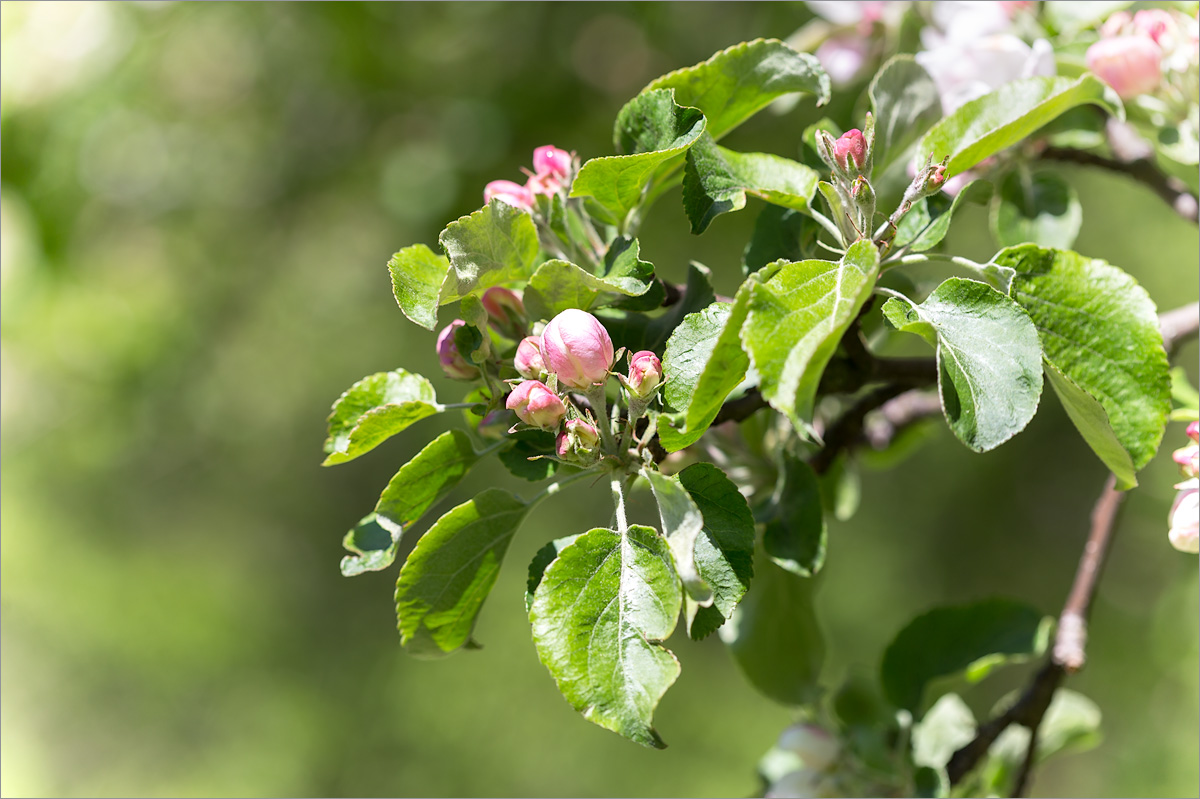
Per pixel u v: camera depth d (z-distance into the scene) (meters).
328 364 2.59
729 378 0.56
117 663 2.71
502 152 1.50
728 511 0.58
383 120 1.65
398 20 1.52
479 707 2.34
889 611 2.24
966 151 0.60
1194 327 0.68
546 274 0.59
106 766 2.58
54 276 1.79
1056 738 0.75
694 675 2.25
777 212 0.62
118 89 1.64
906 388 0.68
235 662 2.64
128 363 2.24
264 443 2.76
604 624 0.56
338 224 2.16
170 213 1.89
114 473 2.89
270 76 1.71
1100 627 1.93
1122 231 1.95
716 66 0.61
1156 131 0.68
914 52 0.75
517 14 1.52
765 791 0.75
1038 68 0.66
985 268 0.59
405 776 2.34
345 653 2.60
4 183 1.64
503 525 0.60
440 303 0.60
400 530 0.61
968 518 2.31
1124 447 0.58
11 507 2.86
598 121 1.50
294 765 2.43
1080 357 0.58
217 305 2.30
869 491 2.34
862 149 0.58
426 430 2.61
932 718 0.74
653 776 2.16
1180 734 1.68
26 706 2.73
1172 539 0.62
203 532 2.85
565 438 0.58
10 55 1.62
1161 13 0.68
